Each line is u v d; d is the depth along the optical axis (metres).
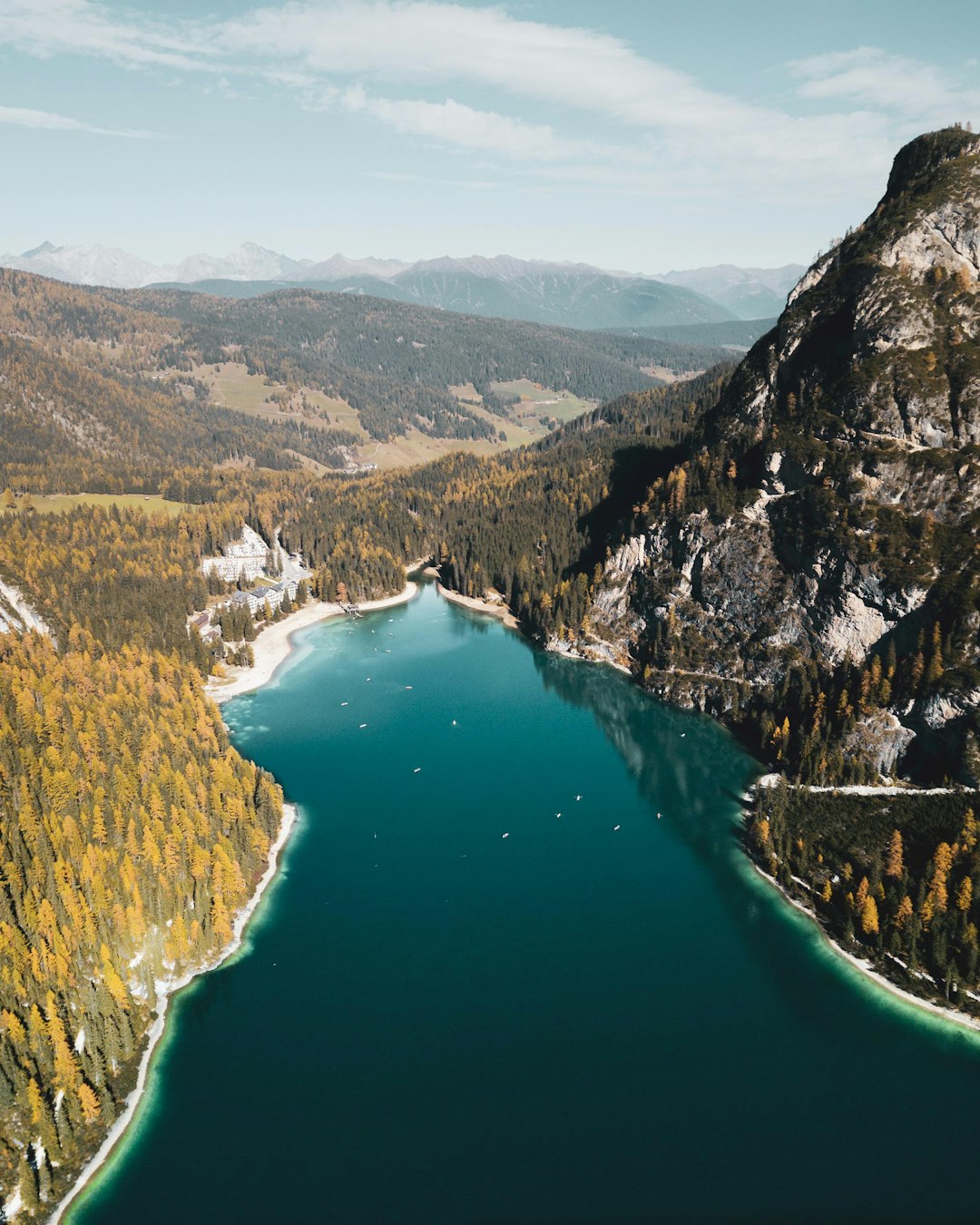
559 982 155.62
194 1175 117.88
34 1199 113.00
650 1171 119.25
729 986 154.62
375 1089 132.50
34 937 142.75
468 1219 112.06
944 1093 131.88
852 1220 112.25
